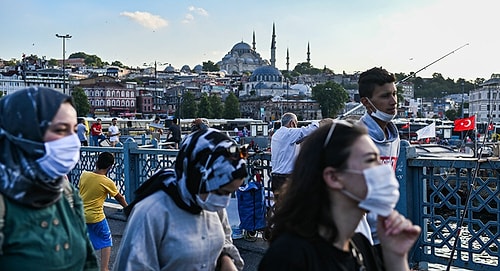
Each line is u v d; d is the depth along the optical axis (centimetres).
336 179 174
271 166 600
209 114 11662
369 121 348
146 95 13612
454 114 11006
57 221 212
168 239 248
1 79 12169
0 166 198
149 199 254
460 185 473
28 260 197
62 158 203
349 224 179
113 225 732
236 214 624
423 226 502
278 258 173
